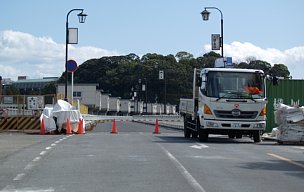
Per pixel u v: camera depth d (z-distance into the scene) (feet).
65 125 108.27
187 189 35.63
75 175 42.29
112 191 34.91
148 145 72.13
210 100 78.54
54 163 50.29
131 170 45.16
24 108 121.80
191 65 362.74
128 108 418.51
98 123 221.05
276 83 81.66
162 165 48.60
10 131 114.42
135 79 417.90
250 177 41.50
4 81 463.83
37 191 35.01
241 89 79.05
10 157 55.98
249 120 78.89
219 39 124.88
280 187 36.83
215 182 38.73
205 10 125.80
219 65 96.84
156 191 34.88
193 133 91.45
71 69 122.72
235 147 70.69
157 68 398.62
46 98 136.36
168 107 392.88
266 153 61.87
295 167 48.26
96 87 354.54
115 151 62.44
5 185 37.47
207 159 53.98
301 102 98.78
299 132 77.20
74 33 121.80
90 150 63.82
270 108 98.07
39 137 93.15
